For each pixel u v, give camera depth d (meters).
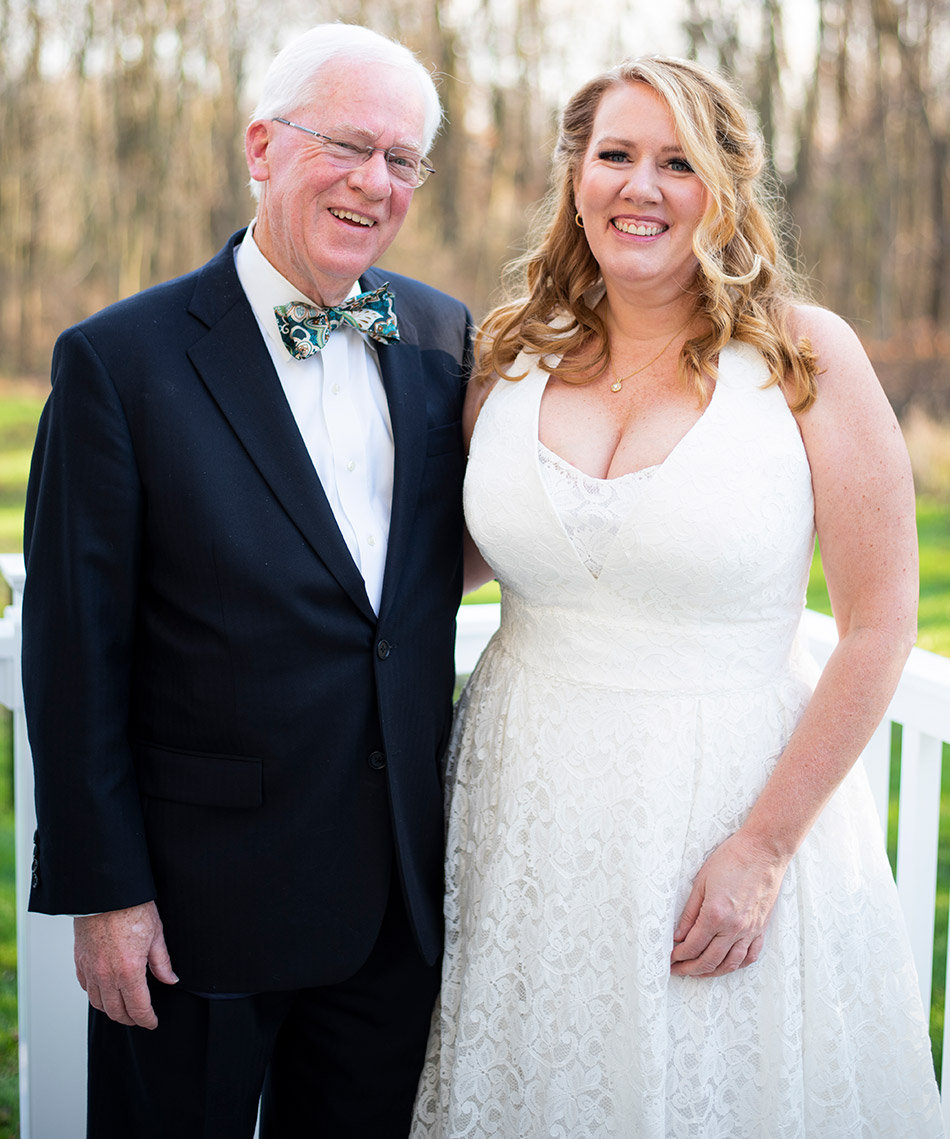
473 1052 1.68
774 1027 1.58
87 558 1.51
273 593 1.54
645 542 1.55
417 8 7.02
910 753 1.92
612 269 1.64
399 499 1.64
